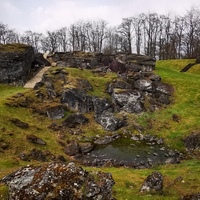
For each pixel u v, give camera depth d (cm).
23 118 4072
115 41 11819
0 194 1305
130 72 5991
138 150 3728
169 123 4372
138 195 2058
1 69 5356
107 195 1388
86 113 4641
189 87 5331
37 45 12519
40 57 6625
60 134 3984
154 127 4319
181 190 2245
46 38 12262
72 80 5131
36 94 4741
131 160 3444
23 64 5534
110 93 5094
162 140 3997
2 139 3312
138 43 10725
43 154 3256
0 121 3656
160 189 2139
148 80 5288
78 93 4731
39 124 4084
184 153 3672
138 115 4575
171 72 6366
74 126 4259
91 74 5778
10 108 4144
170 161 3416
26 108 4341
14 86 5325
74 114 4375
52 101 4684
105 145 3872
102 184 1394
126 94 4806
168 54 10325
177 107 4791
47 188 1275
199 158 3478
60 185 1294
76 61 6469
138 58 6331
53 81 5188
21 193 1266
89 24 11475
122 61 6372
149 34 10531
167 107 4822
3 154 3083
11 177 1427
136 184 2434
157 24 10419
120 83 5191
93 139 4025
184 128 4184
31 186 1281
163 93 5197
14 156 3106
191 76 6159
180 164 3297
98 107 4619
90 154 3609
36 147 3416
